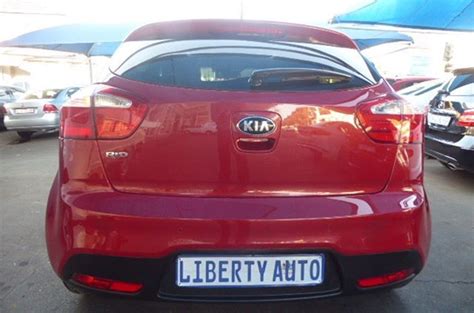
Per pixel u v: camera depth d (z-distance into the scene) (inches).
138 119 68.9
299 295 68.7
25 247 123.7
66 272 69.6
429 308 92.5
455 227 142.2
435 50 978.7
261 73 72.7
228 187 69.4
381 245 69.6
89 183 69.7
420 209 73.0
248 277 67.4
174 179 69.1
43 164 267.6
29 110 374.9
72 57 879.7
